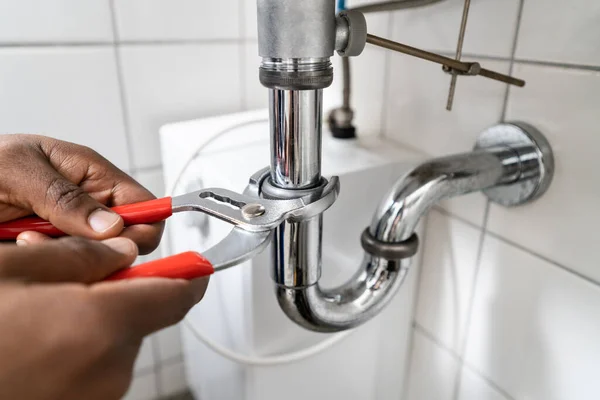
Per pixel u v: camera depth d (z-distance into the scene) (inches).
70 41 22.0
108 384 8.0
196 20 24.9
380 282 14.6
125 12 22.9
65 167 13.7
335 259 19.3
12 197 11.9
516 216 16.5
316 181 12.0
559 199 14.9
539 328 16.5
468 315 19.6
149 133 25.3
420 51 13.2
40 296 7.5
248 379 20.0
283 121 11.1
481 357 19.3
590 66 13.3
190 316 23.0
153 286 8.3
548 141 14.8
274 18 10.1
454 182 14.4
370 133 23.0
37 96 22.0
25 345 7.2
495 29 15.8
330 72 10.9
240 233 10.9
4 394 7.1
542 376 16.7
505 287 17.5
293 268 12.5
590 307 14.6
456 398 21.2
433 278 21.2
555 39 14.1
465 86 17.4
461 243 19.2
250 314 18.3
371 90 22.4
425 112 19.5
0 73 21.0
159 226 12.5
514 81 14.7
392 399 24.8
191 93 26.0
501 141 16.1
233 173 17.8
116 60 23.4
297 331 19.7
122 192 14.1
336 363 21.5
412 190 14.1
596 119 13.4
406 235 14.3
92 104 23.4
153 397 31.3
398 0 16.7
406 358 24.0
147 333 8.6
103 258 8.8
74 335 7.4
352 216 19.1
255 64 27.2
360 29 11.5
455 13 17.1
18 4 20.5
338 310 14.0
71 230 11.3
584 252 14.5
